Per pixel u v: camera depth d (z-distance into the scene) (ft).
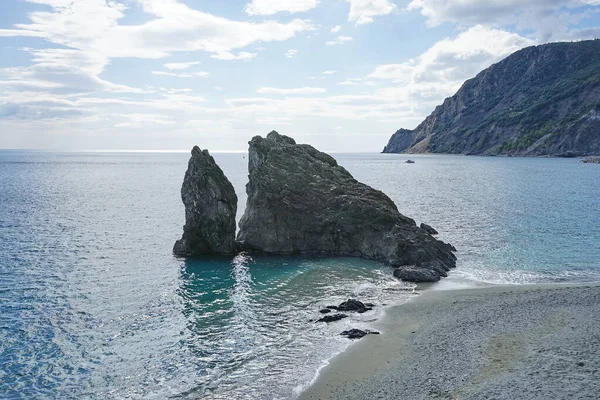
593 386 61.36
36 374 79.36
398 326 96.02
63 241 196.95
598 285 121.60
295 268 151.33
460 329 90.84
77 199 358.84
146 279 139.33
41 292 125.59
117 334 96.48
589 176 496.64
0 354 86.84
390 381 71.15
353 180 201.77
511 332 86.07
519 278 132.77
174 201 348.59
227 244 171.63
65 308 112.78
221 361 83.10
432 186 427.74
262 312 108.88
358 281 134.31
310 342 89.86
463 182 464.65
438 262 145.89
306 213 175.42
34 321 103.86
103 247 185.37
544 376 65.67
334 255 169.99
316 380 73.97
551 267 143.33
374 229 167.94
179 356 85.61
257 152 200.23
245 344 90.22
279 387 72.64
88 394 73.05
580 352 73.00
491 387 64.28
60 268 151.74
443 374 71.26
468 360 75.36
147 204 329.31
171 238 205.36
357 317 102.78
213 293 125.08
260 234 175.52
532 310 98.68
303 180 186.80
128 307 113.70
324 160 215.92
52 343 91.97
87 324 102.27
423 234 160.66
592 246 169.37
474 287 124.67
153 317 106.42
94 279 138.92
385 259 157.79
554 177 492.95
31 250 178.50
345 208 175.01
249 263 159.12
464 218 240.32
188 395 71.77
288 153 202.28
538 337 81.92
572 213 247.50
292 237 174.40
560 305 100.94
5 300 118.42
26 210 293.43
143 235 212.43
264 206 176.96
